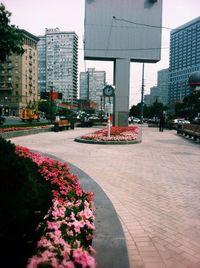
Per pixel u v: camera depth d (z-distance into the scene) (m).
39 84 114.00
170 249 3.20
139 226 3.86
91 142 13.67
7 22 6.10
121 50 24.81
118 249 2.65
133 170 7.64
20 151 6.03
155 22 24.86
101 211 3.68
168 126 32.09
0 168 2.38
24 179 2.61
